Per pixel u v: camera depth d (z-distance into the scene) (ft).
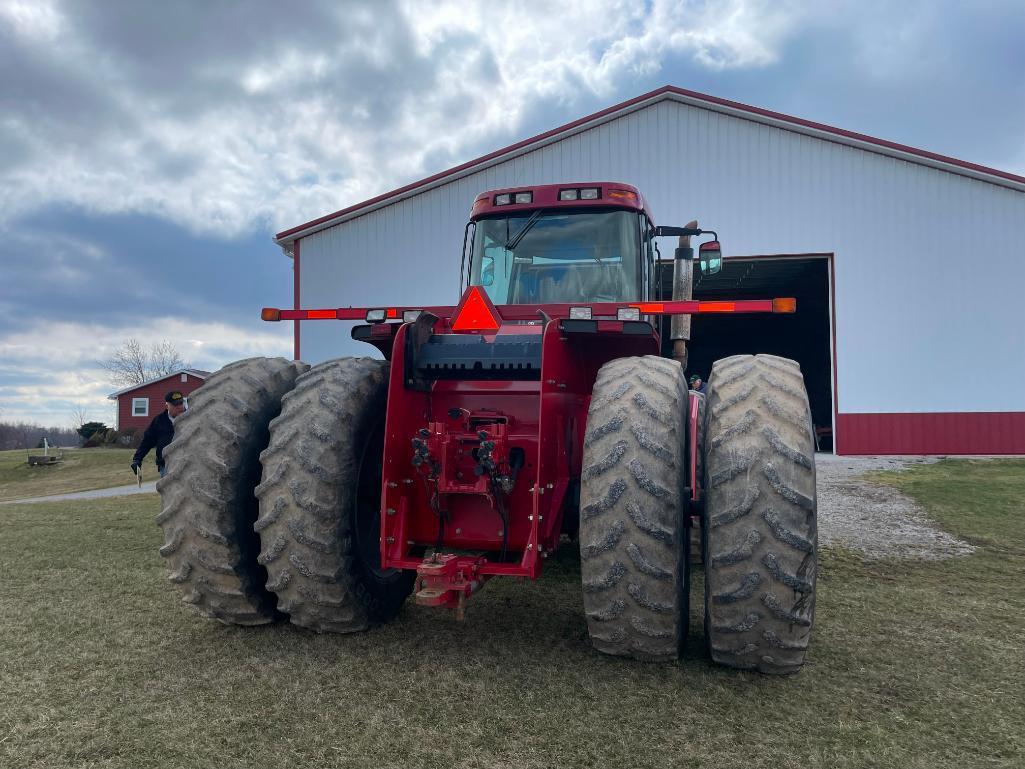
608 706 9.02
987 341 52.13
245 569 11.03
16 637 11.46
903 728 8.61
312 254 61.72
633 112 56.08
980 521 24.62
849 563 18.57
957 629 12.67
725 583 9.20
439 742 8.02
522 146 57.26
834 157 53.62
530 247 16.92
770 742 8.17
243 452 11.11
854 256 53.42
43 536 21.25
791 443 9.27
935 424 52.49
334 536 10.55
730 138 54.85
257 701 9.05
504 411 11.93
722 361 11.05
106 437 125.49
